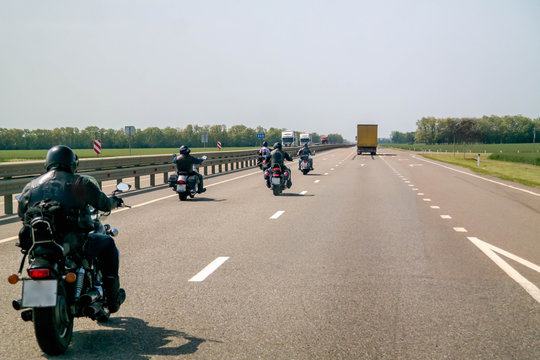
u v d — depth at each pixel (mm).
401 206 15445
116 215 13414
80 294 4637
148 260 8219
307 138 113625
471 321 5359
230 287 6660
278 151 18922
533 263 8086
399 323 5293
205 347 4664
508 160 56375
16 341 4840
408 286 6719
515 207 15320
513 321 5363
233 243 9648
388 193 19469
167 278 7117
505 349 4613
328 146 115875
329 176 29516
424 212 14133
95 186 4824
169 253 8758
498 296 6273
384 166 42375
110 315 5562
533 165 45688
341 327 5172
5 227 11594
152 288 6609
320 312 5645
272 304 5938
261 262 8086
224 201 16656
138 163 21016
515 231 11086
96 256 4820
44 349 4391
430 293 6395
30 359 4410
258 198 17562
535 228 11492
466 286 6723
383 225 11836
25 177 14531
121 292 5277
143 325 5250
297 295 6301
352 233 10758
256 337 4902
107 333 5027
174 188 16859
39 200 4562
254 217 13078
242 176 29188
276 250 9008
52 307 4230
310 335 4949
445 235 10562
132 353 4535
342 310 5715
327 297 6215
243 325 5234
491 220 12688
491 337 4906
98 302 4770
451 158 65062
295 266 7820
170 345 4715
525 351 4570
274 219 12727
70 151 4855
